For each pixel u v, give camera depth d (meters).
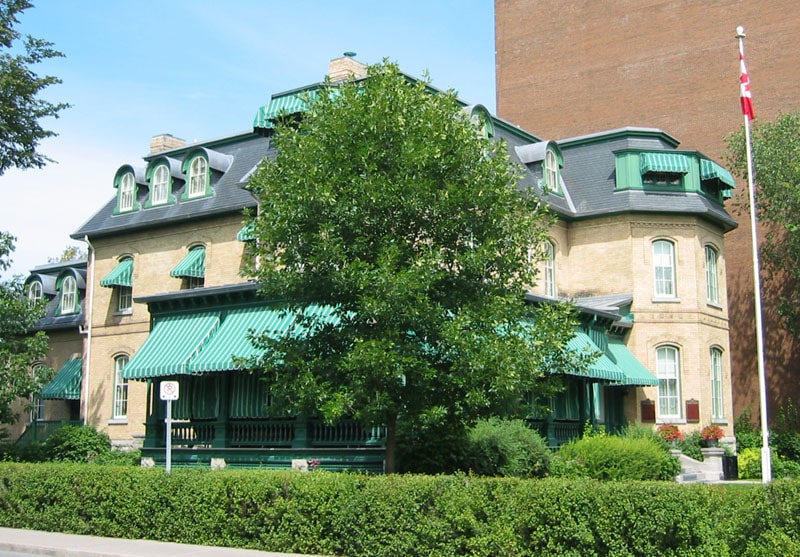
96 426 39.03
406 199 17.41
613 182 37.38
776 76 43.34
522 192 19.48
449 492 14.84
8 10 32.59
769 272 41.06
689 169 36.38
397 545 15.08
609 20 49.19
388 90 18.27
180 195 38.41
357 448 22.86
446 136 18.19
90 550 16.70
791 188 35.75
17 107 32.28
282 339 18.98
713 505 13.30
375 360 16.45
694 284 35.88
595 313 31.70
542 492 13.86
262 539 16.75
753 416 41.47
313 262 17.44
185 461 26.08
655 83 47.09
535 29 52.00
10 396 30.23
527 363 17.30
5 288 31.69
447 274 18.09
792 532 12.62
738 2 44.91
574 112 49.72
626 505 13.20
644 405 35.19
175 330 27.20
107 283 38.69
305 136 18.44
